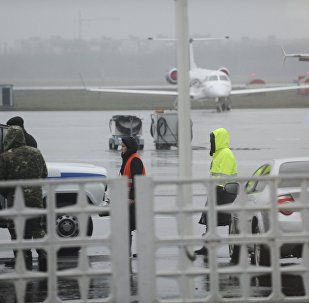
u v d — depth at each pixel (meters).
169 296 36.28
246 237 30.59
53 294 30.38
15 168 42.56
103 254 50.56
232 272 30.66
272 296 30.84
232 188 45.25
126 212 30.08
